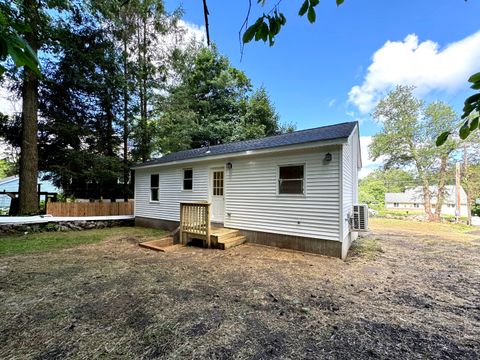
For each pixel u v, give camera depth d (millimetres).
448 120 16656
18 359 2088
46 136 11023
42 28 8609
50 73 10734
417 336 2496
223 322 2727
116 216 10648
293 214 6223
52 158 11195
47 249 6211
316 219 5855
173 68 14570
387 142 18922
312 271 4586
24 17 5969
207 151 9375
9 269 4555
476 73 1117
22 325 2619
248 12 1659
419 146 18141
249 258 5457
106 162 11523
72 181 11938
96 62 11477
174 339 2396
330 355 2176
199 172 8461
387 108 18719
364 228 6496
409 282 4105
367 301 3336
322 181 5789
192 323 2695
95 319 2764
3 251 5941
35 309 2980
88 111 12164
